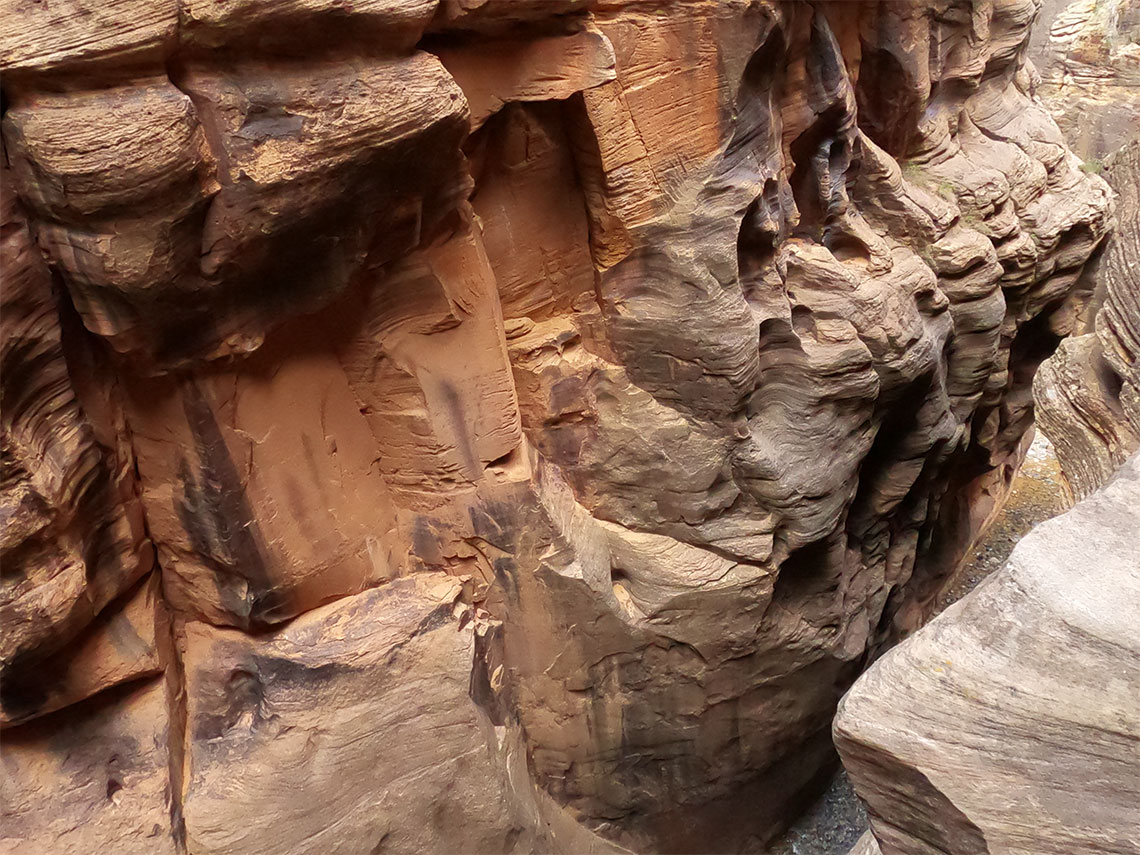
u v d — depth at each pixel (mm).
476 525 4270
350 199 3131
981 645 2557
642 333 4480
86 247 2727
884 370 5012
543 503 4320
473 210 4027
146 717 3627
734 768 5484
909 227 5539
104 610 3520
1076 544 2678
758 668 5168
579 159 4098
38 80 2551
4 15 2461
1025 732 2412
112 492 3387
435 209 3547
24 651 3053
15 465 2855
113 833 3348
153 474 3531
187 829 3518
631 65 3900
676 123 4082
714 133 4164
